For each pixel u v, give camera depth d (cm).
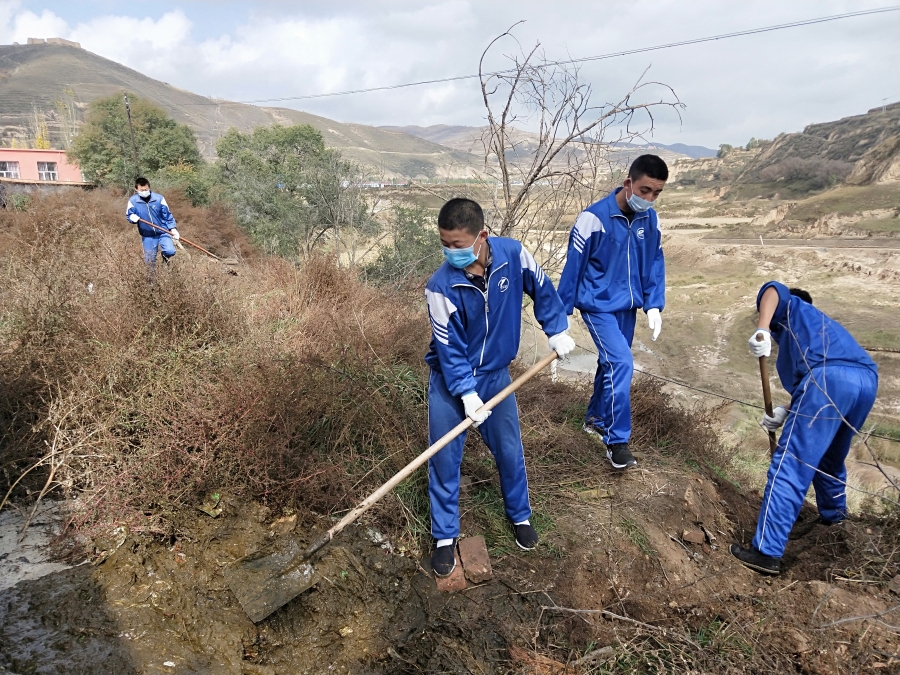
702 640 267
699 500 369
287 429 331
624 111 525
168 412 334
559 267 613
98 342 380
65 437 321
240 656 245
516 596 283
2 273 544
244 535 290
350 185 1499
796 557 335
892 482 323
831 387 308
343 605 270
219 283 536
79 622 249
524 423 424
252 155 2702
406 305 697
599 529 326
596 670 249
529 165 588
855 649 259
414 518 324
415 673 246
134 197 752
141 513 296
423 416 402
